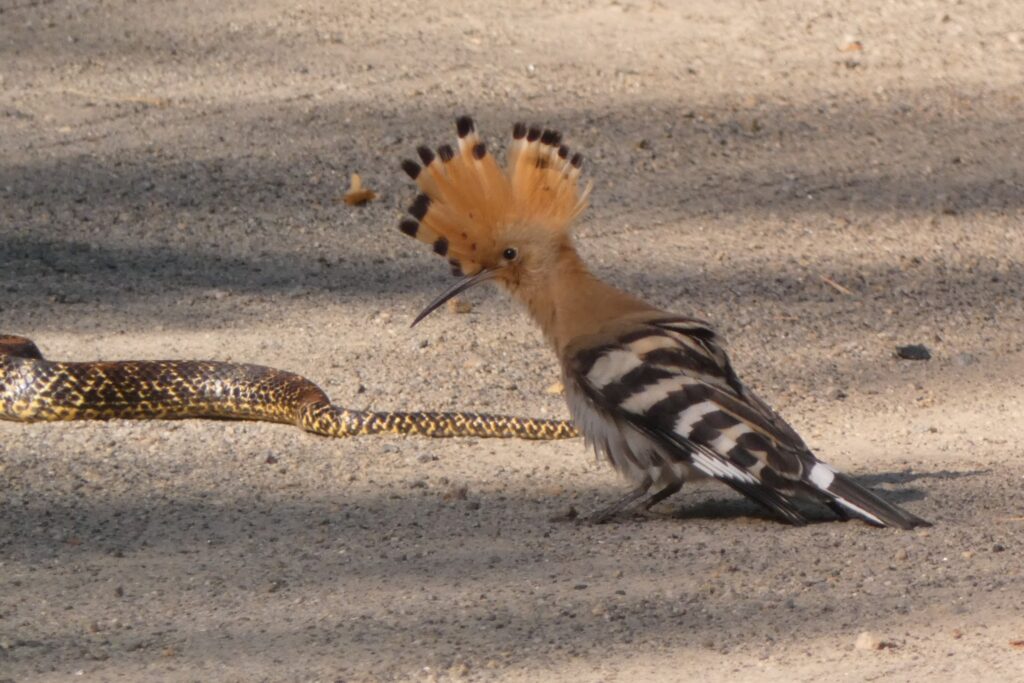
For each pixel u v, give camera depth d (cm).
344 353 1959
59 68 3044
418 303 2162
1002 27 3506
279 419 1755
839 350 2006
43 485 1497
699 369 1296
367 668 1056
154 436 1691
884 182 2702
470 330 2062
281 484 1510
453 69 3114
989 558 1266
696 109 2975
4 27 3228
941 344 2041
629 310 1372
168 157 2667
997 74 3241
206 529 1368
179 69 3066
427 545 1323
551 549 1308
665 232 2455
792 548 1299
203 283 2211
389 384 1852
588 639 1107
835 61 3269
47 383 1730
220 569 1262
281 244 2372
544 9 3488
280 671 1052
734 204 2580
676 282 2248
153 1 3422
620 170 2691
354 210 2512
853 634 1113
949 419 1758
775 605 1170
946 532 1332
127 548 1316
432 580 1234
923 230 2497
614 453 1341
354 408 1762
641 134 2841
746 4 3588
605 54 3238
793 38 3388
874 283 2269
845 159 2791
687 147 2803
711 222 2503
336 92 2975
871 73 3219
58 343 1959
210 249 2342
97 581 1235
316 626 1136
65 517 1400
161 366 1766
